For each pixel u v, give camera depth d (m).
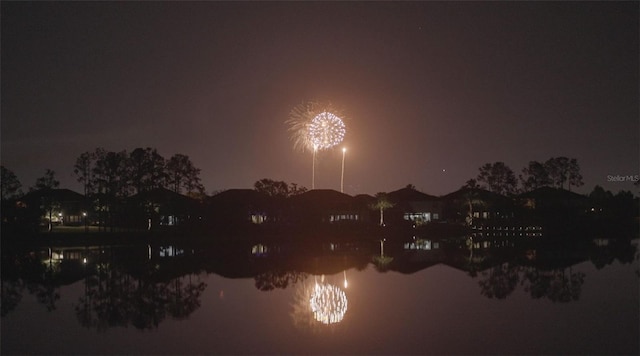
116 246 74.88
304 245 75.44
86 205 105.81
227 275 45.53
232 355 23.30
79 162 100.88
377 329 26.97
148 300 35.12
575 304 32.34
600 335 25.45
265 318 29.61
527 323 27.80
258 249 69.38
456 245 74.19
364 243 78.44
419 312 30.56
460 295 35.50
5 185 101.81
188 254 63.38
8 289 39.78
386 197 117.56
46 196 99.50
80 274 47.03
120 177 101.25
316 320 29.05
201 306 33.00
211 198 112.75
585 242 77.56
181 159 113.81
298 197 122.81
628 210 115.44
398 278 42.91
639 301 33.12
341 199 126.19
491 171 137.38
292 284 40.47
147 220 99.12
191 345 24.77
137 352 23.91
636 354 22.77
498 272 45.75
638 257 56.56
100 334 26.83
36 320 29.89
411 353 23.12
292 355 23.11
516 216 116.50
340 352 23.42
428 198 135.12
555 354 22.78
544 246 71.44
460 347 23.86
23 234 84.75
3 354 23.89
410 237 91.50
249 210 105.56
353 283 40.66
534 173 141.88
